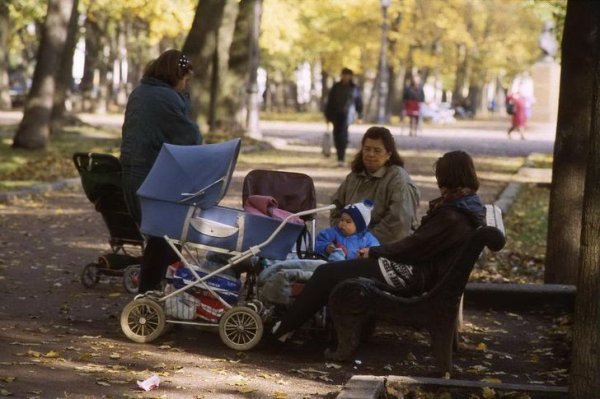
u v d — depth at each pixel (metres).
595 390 6.69
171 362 8.20
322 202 19.75
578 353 6.75
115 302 10.54
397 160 9.48
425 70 81.31
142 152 9.48
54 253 13.59
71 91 68.69
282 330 8.67
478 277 13.32
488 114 104.81
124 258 11.13
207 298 8.95
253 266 9.19
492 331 10.22
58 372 7.57
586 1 11.30
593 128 6.59
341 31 65.69
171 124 9.50
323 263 8.87
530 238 17.34
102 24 65.19
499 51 82.06
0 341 8.48
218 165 8.82
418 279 8.41
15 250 13.68
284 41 51.94
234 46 39.03
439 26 66.69
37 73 29.59
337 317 8.41
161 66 9.62
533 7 31.69
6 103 68.12
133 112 9.55
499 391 7.36
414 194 9.46
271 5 50.56
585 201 6.70
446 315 8.23
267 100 98.12
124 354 8.35
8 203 19.00
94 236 15.28
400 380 7.43
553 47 54.19
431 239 8.29
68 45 36.59
